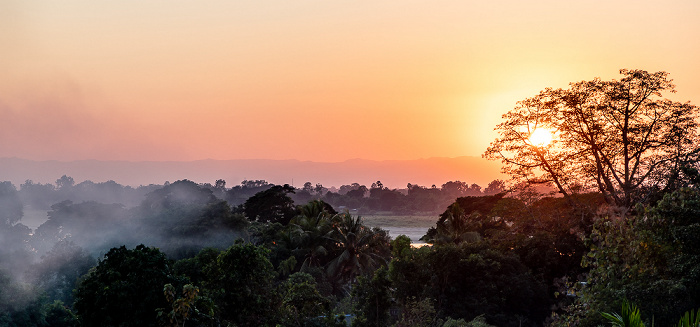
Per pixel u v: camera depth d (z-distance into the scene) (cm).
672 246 2106
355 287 3781
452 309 4312
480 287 4331
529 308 4384
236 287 2661
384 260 6975
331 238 6825
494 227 7012
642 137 4491
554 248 4650
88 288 2414
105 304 2345
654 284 1991
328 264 6644
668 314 1927
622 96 4422
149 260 2467
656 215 2158
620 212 4272
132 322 2331
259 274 2725
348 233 6706
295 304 2978
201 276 3712
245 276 2692
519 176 5003
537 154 4841
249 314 2666
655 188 4241
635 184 4412
